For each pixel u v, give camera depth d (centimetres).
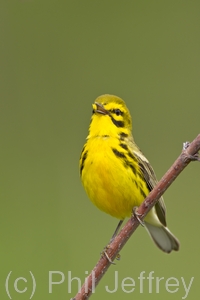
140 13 1697
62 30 1647
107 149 1025
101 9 1681
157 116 1634
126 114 1080
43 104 1592
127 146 1043
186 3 1708
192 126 1625
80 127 1595
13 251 1311
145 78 1658
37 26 1633
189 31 1689
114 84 1650
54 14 1652
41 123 1580
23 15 1627
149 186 1053
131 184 1021
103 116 1045
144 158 1060
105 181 1018
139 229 1385
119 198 1023
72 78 1628
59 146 1563
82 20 1667
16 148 1542
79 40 1652
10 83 1587
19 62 1603
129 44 1670
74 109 1608
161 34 1686
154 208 1087
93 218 1421
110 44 1666
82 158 1047
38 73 1609
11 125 1565
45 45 1628
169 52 1675
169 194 1510
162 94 1652
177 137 1608
